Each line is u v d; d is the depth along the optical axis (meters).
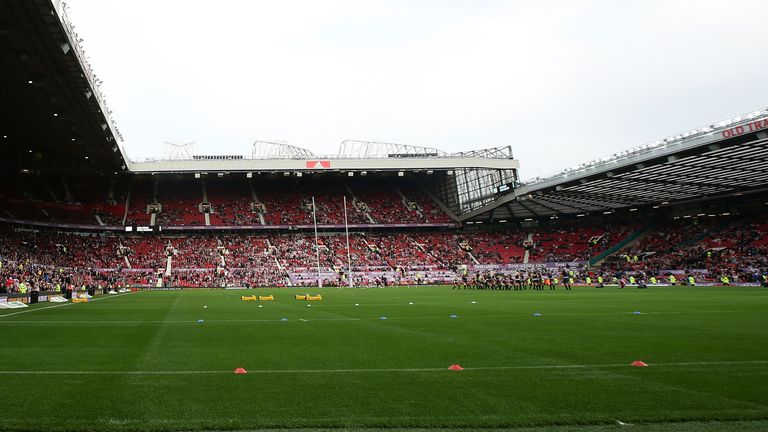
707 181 57.25
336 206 88.50
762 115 38.03
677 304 25.78
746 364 9.43
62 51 31.02
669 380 8.16
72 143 56.31
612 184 59.75
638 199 70.94
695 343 12.03
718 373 8.66
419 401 6.99
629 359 10.01
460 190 87.88
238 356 10.62
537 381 8.15
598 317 19.08
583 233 82.38
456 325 16.75
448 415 6.35
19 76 35.62
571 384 7.93
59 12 27.34
